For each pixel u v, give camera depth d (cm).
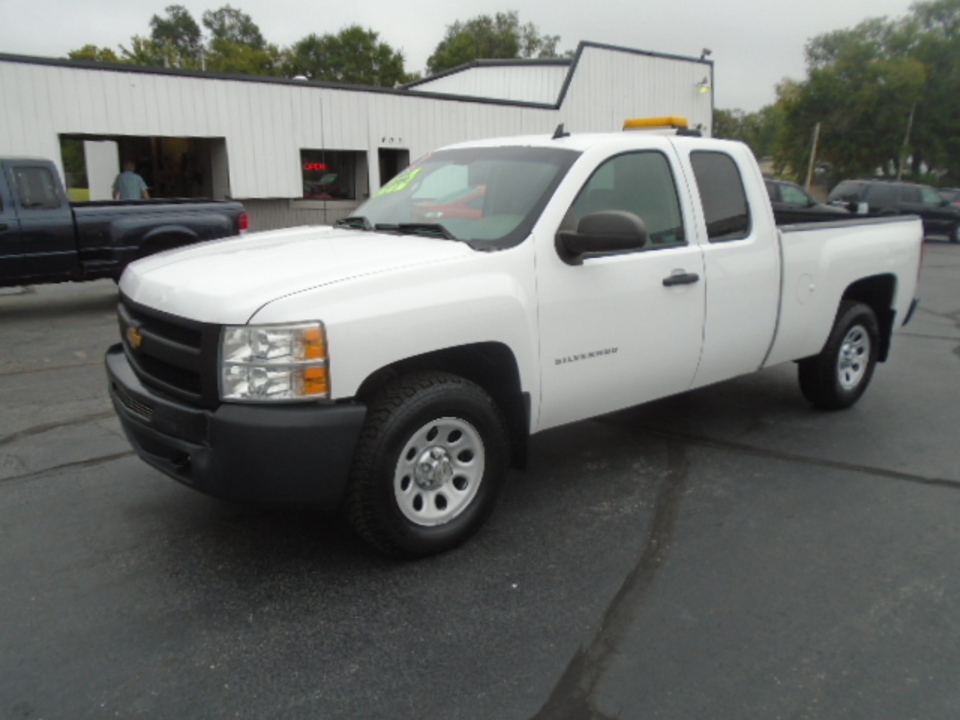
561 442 511
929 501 421
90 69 1531
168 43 7575
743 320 462
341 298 301
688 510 407
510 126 2253
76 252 934
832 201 2417
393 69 6028
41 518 388
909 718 252
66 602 314
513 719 250
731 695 262
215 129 1717
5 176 884
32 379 652
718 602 319
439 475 346
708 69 2788
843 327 546
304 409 294
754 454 490
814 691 265
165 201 1023
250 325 290
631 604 317
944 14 4575
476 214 392
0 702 255
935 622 307
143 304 337
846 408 585
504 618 306
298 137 1847
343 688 264
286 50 6394
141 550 357
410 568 343
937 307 1116
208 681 267
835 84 4431
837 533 382
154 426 324
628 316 397
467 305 331
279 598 318
